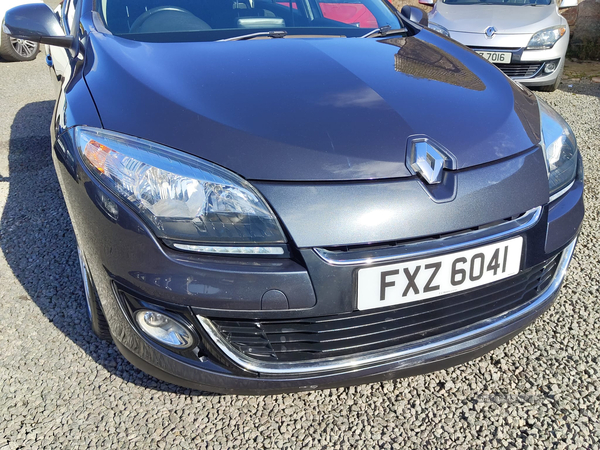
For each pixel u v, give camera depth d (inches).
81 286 87.7
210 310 51.4
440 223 52.6
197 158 52.8
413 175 53.4
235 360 54.1
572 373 69.8
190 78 64.4
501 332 61.2
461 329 59.4
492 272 56.5
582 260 95.5
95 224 54.4
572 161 66.9
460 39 205.8
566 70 258.5
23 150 144.7
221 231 51.2
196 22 88.1
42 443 59.9
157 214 51.4
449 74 71.3
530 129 63.4
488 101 65.3
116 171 53.5
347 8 97.1
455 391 67.7
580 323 79.1
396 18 99.9
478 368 71.4
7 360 72.0
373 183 52.1
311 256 50.5
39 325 78.7
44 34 86.0
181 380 56.8
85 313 81.3
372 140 55.0
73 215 59.6
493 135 59.3
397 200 51.8
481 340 60.1
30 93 199.2
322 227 50.3
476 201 54.2
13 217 110.3
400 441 60.8
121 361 72.1
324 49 75.9
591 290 86.7
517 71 205.0
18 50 248.2
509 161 57.9
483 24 205.8
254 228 50.9
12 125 163.6
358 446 60.2
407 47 81.1
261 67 68.1
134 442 60.3
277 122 56.2
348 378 56.2
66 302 83.8
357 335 55.2
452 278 54.7
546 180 59.9
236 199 51.3
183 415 64.2
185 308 51.7
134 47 75.8
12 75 226.8
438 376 70.2
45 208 114.1
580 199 65.4
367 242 50.8
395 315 55.2
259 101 59.5
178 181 51.8
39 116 172.1
